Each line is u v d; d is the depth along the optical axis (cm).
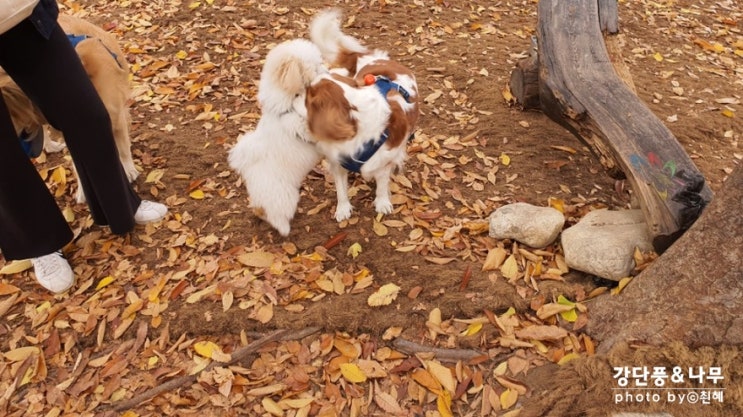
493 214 223
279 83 176
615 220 208
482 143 276
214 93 314
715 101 316
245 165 199
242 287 205
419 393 172
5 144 176
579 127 238
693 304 162
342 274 209
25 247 199
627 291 182
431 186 250
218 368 180
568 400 161
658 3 428
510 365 177
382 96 196
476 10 400
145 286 209
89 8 400
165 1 397
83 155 190
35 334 194
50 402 173
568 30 263
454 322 192
